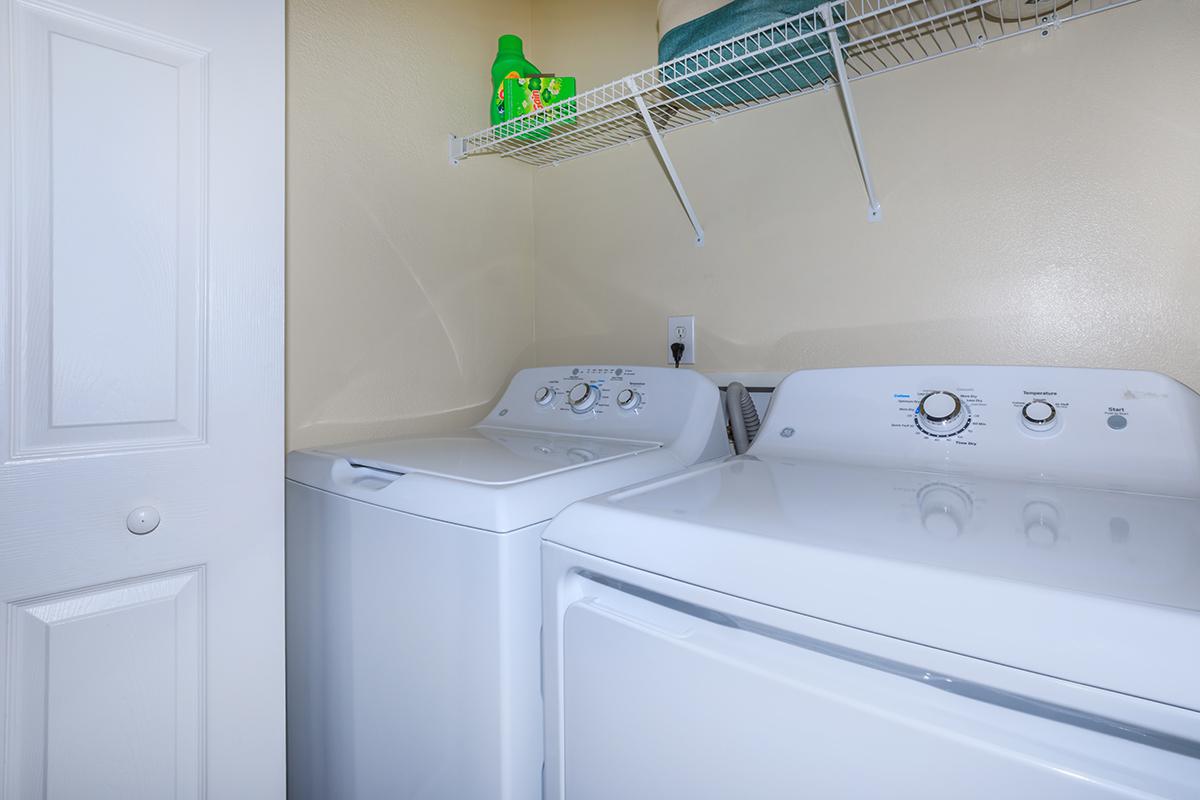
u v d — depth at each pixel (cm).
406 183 166
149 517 92
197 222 96
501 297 193
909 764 51
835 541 60
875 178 136
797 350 148
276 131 104
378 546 101
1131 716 42
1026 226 119
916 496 80
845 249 140
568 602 78
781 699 57
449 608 89
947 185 127
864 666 56
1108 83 111
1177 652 42
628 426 141
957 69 126
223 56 98
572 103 161
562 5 193
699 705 63
